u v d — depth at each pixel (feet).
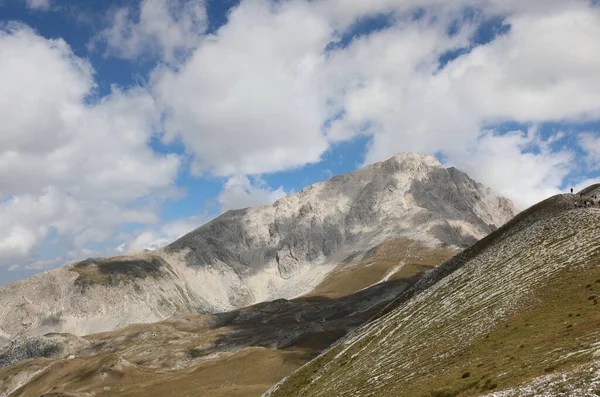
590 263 213.66
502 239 355.56
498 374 151.53
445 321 256.73
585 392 110.11
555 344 154.20
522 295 220.43
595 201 326.65
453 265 398.83
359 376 257.75
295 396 300.20
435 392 160.76
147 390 645.92
